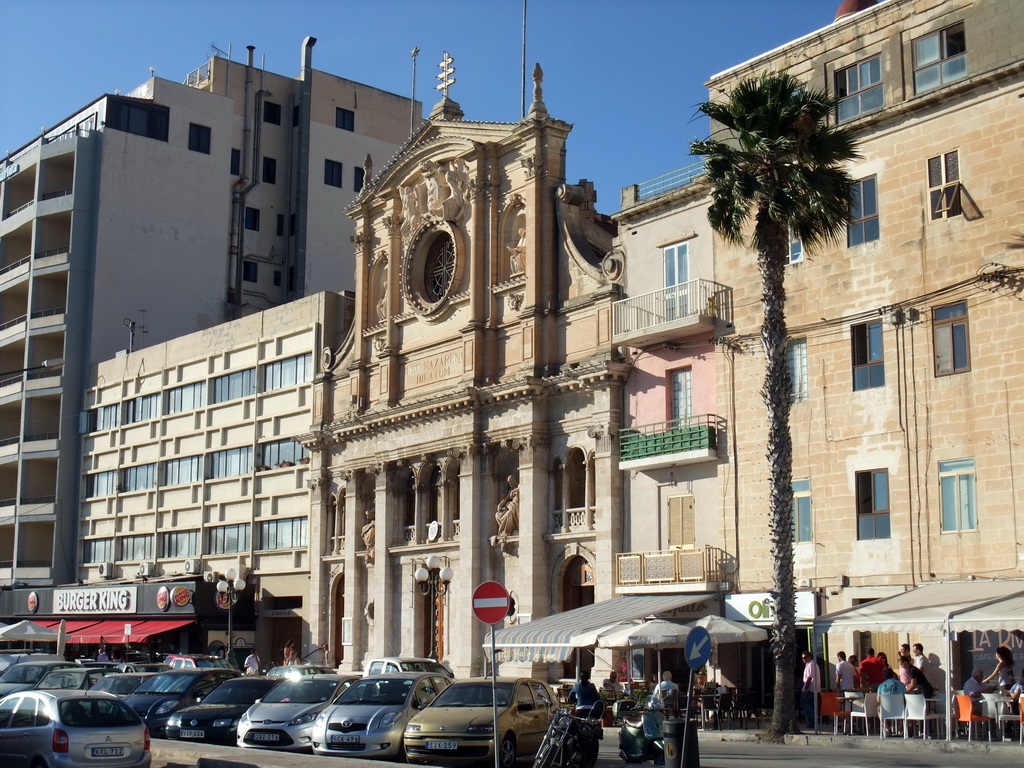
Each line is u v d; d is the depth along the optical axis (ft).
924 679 104.17
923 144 118.21
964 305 113.50
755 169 106.52
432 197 181.37
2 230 281.54
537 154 163.63
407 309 185.57
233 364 229.25
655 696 110.52
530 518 154.71
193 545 232.73
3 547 279.90
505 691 89.25
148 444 247.29
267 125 290.15
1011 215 110.63
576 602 153.69
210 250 274.36
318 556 198.80
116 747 80.43
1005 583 102.94
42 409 273.13
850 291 123.13
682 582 133.59
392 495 183.42
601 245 162.91
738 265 135.54
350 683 100.78
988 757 85.97
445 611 171.32
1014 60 111.24
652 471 142.51
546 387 156.35
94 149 265.95
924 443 114.83
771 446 104.22
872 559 117.60
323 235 287.89
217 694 106.73
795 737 100.73
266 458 219.00
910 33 121.08
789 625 102.94
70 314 261.65
